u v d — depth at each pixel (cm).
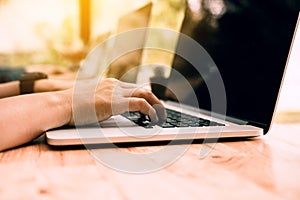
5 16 173
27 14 175
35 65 170
